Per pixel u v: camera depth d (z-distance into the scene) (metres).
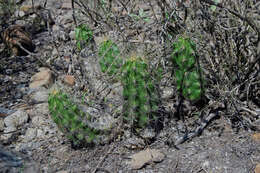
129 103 0.95
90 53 1.23
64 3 1.76
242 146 0.99
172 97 1.11
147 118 0.97
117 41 1.10
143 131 1.01
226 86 1.09
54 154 1.01
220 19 1.12
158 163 0.96
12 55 1.44
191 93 1.00
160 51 1.08
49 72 1.28
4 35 1.48
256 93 1.14
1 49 1.47
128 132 1.03
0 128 1.10
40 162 0.99
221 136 1.03
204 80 1.02
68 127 0.94
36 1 1.79
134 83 0.92
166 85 1.12
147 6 1.56
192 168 0.94
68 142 1.04
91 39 1.21
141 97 0.94
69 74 1.27
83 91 1.15
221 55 1.10
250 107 1.10
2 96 1.24
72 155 1.00
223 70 1.10
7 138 1.07
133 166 0.96
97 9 1.27
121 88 1.13
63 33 1.50
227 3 1.14
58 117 0.94
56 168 0.97
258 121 1.06
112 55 1.08
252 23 1.02
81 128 0.95
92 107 1.08
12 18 1.65
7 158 0.93
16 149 1.03
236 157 0.96
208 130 1.05
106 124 1.02
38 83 1.26
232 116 1.08
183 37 1.00
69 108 0.93
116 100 1.11
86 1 1.31
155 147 1.01
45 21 1.60
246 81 1.09
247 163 0.95
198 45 1.09
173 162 0.96
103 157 0.98
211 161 0.96
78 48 1.21
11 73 1.34
